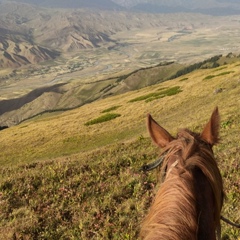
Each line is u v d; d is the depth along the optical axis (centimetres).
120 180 1198
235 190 922
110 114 5241
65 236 890
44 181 1241
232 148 1349
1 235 912
